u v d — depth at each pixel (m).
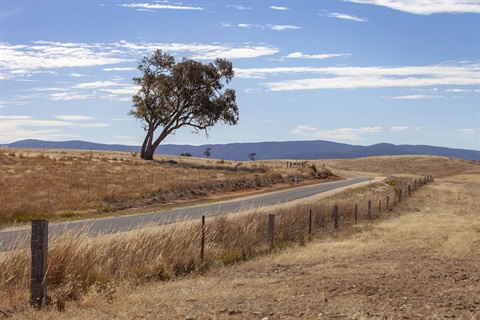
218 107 87.50
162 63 87.94
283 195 51.53
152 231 14.95
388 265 14.33
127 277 12.03
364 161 174.62
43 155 75.50
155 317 8.70
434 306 9.26
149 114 88.75
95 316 8.77
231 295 10.58
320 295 10.43
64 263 11.31
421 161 173.62
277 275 13.41
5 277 10.71
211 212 32.44
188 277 13.20
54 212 30.03
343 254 16.88
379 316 8.42
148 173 62.88
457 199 55.22
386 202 40.31
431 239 20.02
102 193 38.62
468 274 12.84
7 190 38.19
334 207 26.75
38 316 8.58
